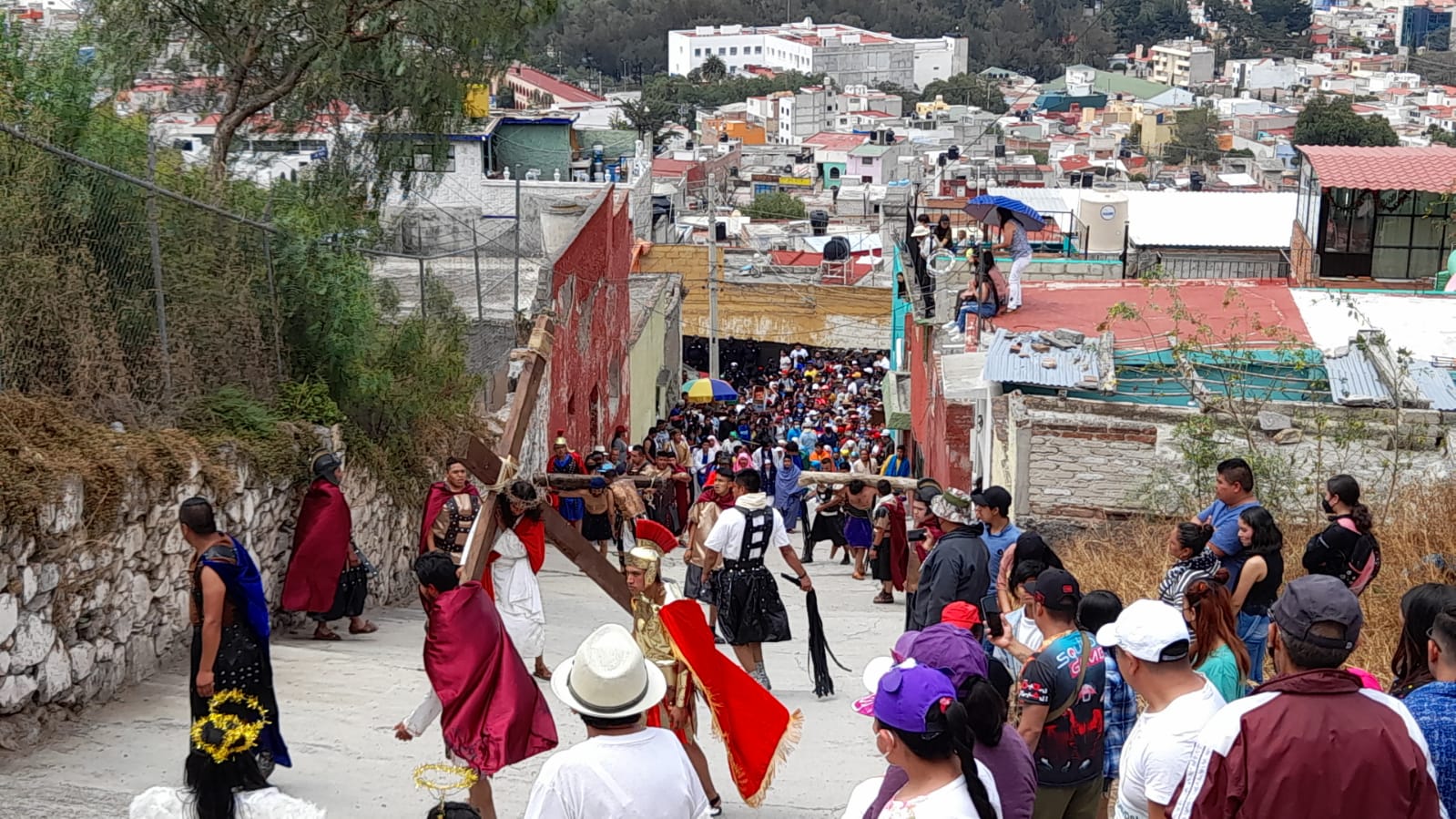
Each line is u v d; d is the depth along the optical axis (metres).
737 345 55.31
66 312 10.24
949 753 4.61
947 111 169.88
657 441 25.08
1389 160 25.48
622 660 5.14
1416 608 5.96
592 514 18.22
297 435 12.44
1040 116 174.50
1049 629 6.43
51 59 12.09
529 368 9.65
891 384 28.38
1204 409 14.44
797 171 120.56
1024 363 16.08
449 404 16.47
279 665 10.64
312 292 13.77
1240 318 17.56
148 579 10.11
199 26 16.97
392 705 9.69
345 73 17.75
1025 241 19.48
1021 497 14.23
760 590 10.27
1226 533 8.83
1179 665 5.43
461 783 6.29
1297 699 4.65
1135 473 14.02
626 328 31.86
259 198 14.19
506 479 8.94
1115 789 8.28
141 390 11.13
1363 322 16.83
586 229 25.70
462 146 36.69
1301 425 14.09
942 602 9.03
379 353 15.02
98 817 7.25
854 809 4.96
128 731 8.85
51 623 8.81
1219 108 194.75
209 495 10.77
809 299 45.44
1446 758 5.07
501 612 9.41
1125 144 145.12
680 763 5.25
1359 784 4.50
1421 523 12.33
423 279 17.66
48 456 9.17
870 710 5.18
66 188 10.76
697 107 192.38
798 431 34.34
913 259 25.02
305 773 8.14
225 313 12.33
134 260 11.26
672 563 19.08
